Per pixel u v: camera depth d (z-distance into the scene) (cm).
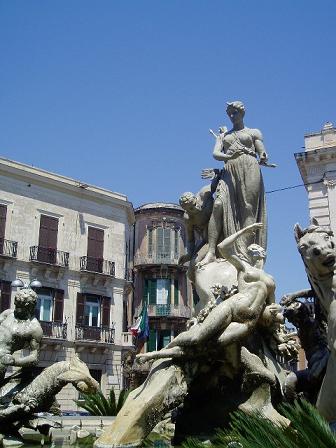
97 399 788
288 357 560
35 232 3044
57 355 2948
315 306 448
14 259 2903
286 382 427
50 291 3020
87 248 3244
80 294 3134
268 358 535
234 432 289
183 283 4041
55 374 518
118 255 3378
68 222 3191
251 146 720
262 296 512
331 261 344
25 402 502
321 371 410
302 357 1725
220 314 488
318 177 2873
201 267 678
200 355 491
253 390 501
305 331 462
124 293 3444
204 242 721
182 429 524
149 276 4025
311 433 245
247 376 500
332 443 239
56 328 2970
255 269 531
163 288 3984
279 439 251
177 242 4084
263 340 545
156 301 3956
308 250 348
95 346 3067
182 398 474
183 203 714
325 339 446
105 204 3375
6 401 511
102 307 3203
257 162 714
